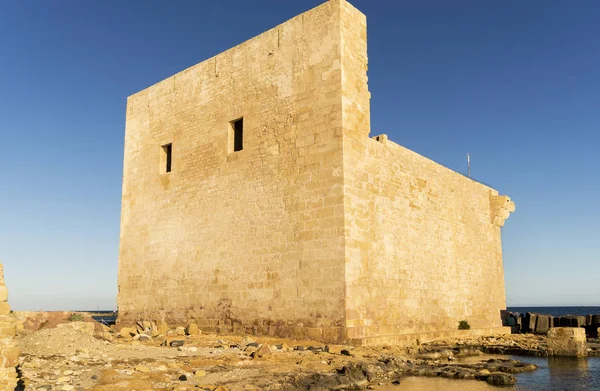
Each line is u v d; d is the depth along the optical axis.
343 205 16.52
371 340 16.11
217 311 19.55
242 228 19.25
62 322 17.56
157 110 24.00
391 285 18.75
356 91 17.86
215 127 21.14
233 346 15.53
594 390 11.20
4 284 7.93
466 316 24.30
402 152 20.62
